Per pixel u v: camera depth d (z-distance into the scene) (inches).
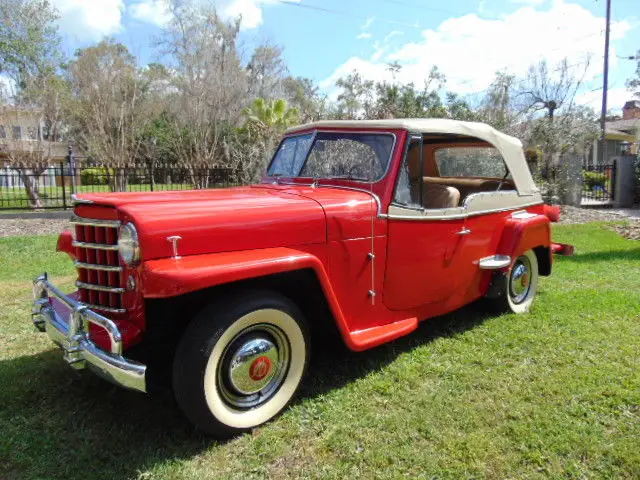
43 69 635.5
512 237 174.6
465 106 584.4
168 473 95.1
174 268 93.8
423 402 120.6
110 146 683.4
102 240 109.9
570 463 97.7
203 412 100.1
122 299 107.3
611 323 174.6
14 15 600.7
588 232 401.1
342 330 120.1
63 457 100.0
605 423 111.3
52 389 127.4
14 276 243.8
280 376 115.4
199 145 719.7
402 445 104.0
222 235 105.0
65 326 109.0
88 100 729.0
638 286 228.4
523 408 117.6
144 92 811.4
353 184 138.5
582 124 547.8
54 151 722.2
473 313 187.8
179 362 99.0
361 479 94.1
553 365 141.3
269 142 549.6
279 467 97.8
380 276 133.3
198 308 109.4
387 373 136.2
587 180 724.0
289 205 117.1
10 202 618.2
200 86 733.3
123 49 768.9
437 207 158.4
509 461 98.6
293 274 116.5
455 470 96.0
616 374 134.6
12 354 150.1
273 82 902.4
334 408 118.0
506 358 146.9
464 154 192.7
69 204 570.6
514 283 187.2
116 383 96.7
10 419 113.4
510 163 183.6
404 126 135.9
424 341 160.4
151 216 99.5
